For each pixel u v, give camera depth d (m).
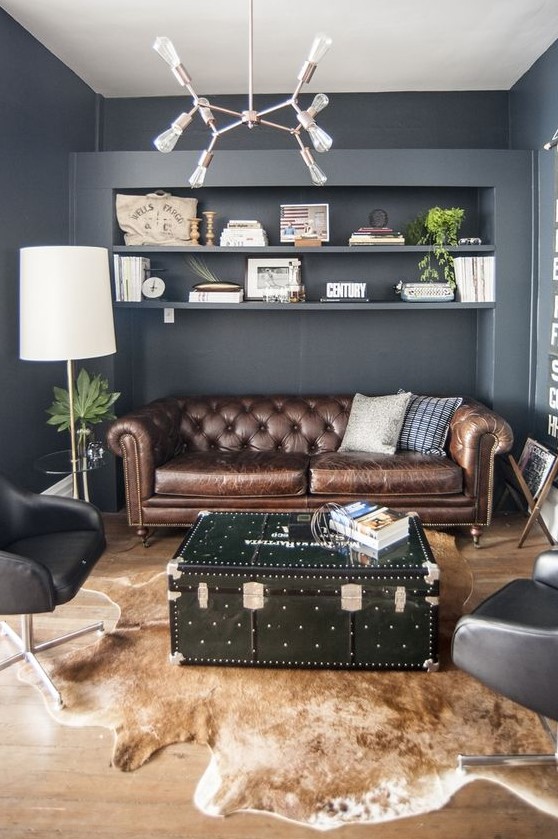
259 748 1.97
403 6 3.22
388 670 2.38
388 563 2.34
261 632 2.37
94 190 4.06
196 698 2.22
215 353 4.54
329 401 4.21
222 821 1.70
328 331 4.49
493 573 3.21
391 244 4.05
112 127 4.48
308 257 4.42
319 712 2.14
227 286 4.09
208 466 3.59
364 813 1.72
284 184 4.00
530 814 1.71
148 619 2.79
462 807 1.74
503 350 4.07
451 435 3.73
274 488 3.53
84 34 3.54
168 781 1.84
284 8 3.23
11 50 3.34
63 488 4.05
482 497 3.53
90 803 1.76
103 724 2.09
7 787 1.82
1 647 2.56
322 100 2.21
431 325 4.46
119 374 4.28
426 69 3.99
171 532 3.91
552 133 3.70
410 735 2.02
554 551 2.15
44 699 2.23
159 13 3.29
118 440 3.56
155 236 4.14
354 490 3.51
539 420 4.02
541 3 3.20
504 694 1.70
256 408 4.21
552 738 2.00
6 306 3.38
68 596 2.27
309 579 2.31
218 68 3.98
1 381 3.36
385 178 3.99
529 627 1.62
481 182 3.97
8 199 3.37
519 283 4.03
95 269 3.11
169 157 4.02
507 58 3.85
